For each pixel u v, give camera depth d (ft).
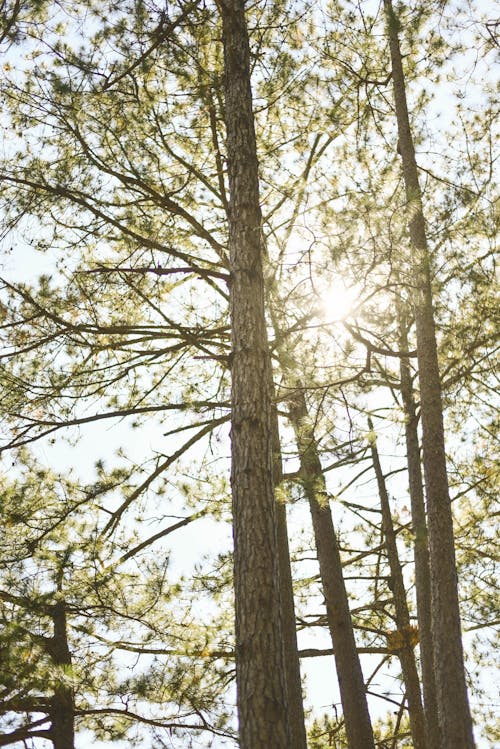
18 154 29.27
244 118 26.71
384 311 24.84
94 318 29.73
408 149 30.40
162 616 29.66
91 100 29.45
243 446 21.93
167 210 31.24
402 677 34.99
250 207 25.43
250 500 21.15
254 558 20.40
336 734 39.06
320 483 28.60
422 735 33.12
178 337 28.89
